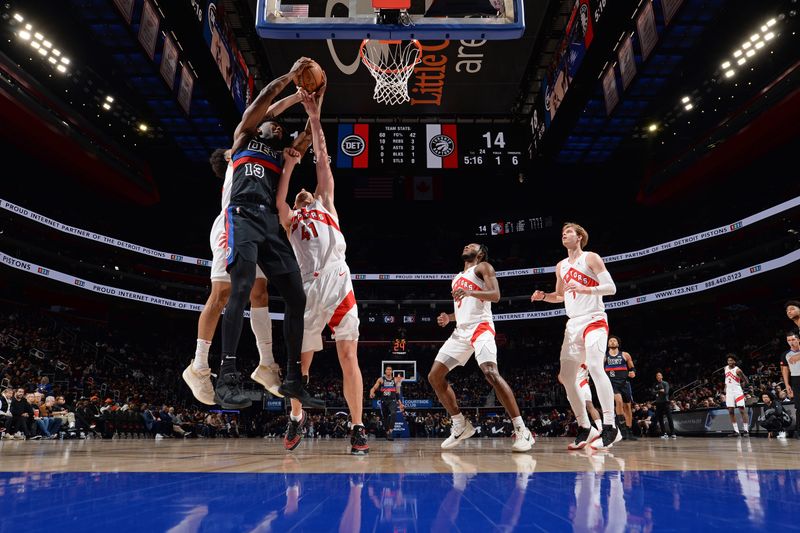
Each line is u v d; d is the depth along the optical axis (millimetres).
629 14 14094
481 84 20719
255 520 860
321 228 3602
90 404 14914
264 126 3146
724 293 27625
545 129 20547
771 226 26297
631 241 33344
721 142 24219
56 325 25062
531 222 36406
